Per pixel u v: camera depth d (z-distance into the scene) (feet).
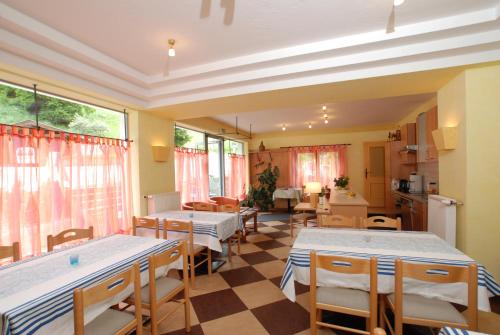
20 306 3.63
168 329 6.18
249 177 25.21
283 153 24.13
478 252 7.50
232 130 21.13
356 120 19.33
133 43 7.28
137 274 4.76
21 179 7.28
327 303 5.16
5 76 7.17
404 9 5.91
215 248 8.87
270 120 18.76
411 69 7.55
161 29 6.58
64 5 5.52
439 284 4.94
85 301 3.75
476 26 6.23
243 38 7.11
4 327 3.39
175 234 9.37
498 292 4.78
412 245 6.08
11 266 5.21
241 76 8.88
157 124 12.58
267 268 9.97
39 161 7.75
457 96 7.95
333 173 22.61
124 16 5.99
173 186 13.64
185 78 9.36
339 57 7.75
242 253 11.76
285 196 22.13
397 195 16.81
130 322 4.72
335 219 8.30
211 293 7.98
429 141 12.44
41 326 3.75
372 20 6.34
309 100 10.46
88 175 9.30
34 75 7.11
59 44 6.63
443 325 4.46
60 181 8.29
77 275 4.75
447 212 8.09
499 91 7.22
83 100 9.65
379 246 6.05
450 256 5.33
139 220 9.11
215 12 5.92
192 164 15.71
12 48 6.18
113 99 9.57
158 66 8.87
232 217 10.57
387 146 19.35
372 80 8.20
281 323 6.37
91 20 6.12
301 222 18.26
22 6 5.52
